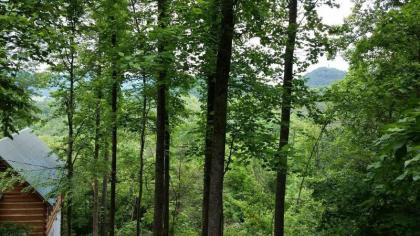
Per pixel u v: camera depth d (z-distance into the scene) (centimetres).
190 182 2659
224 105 757
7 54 731
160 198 1102
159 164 1102
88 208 2959
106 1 1140
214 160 759
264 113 1193
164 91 1086
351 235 837
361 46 1196
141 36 847
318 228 983
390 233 784
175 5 920
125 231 2567
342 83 1642
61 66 1363
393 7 1355
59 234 2880
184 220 2577
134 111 1645
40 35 755
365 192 834
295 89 1170
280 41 1125
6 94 741
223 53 752
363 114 1305
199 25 859
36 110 793
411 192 552
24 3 734
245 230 2114
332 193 914
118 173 2517
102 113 1634
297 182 2720
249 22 998
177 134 1883
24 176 1520
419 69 1059
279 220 1245
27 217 1895
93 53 1375
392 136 324
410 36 1136
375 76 1300
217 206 755
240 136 1161
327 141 2122
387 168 360
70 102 1518
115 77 1248
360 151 1319
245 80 1122
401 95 1044
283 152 1071
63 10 873
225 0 741
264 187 2666
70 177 1480
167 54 765
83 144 1595
